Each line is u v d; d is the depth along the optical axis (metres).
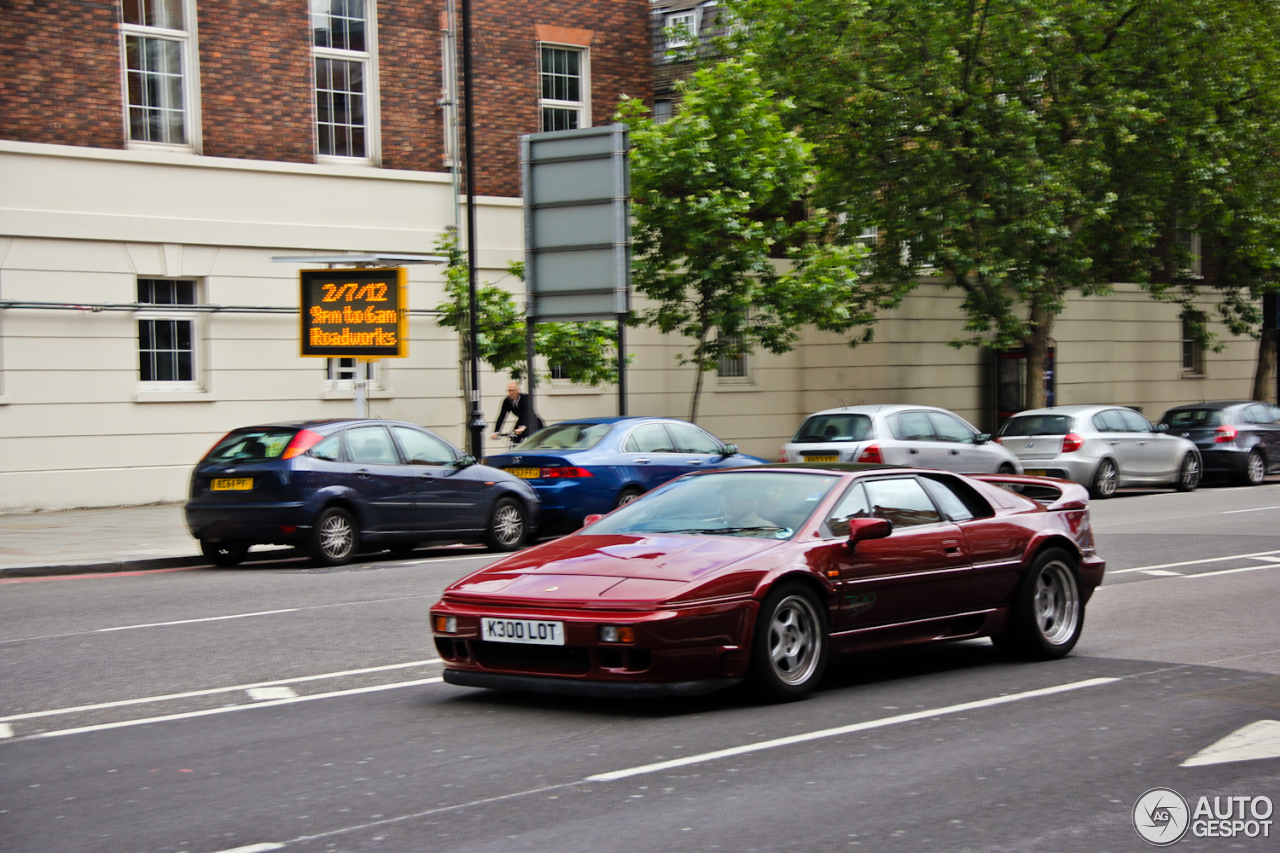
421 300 23.23
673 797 5.34
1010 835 4.82
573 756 6.08
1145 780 5.59
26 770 6.01
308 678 8.21
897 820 5.01
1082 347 34.34
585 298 19.23
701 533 7.64
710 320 21.97
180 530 17.33
